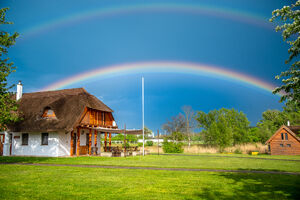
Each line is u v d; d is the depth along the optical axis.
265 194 9.77
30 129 29.47
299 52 9.98
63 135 30.62
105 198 8.98
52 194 9.56
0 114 19.62
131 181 12.28
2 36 19.38
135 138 73.75
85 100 32.56
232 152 46.41
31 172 15.17
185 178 13.30
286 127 48.25
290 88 9.85
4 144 30.88
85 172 15.38
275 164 22.95
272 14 10.16
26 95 36.78
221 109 57.31
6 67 19.48
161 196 9.30
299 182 12.43
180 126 61.53
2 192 9.82
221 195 9.54
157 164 21.00
